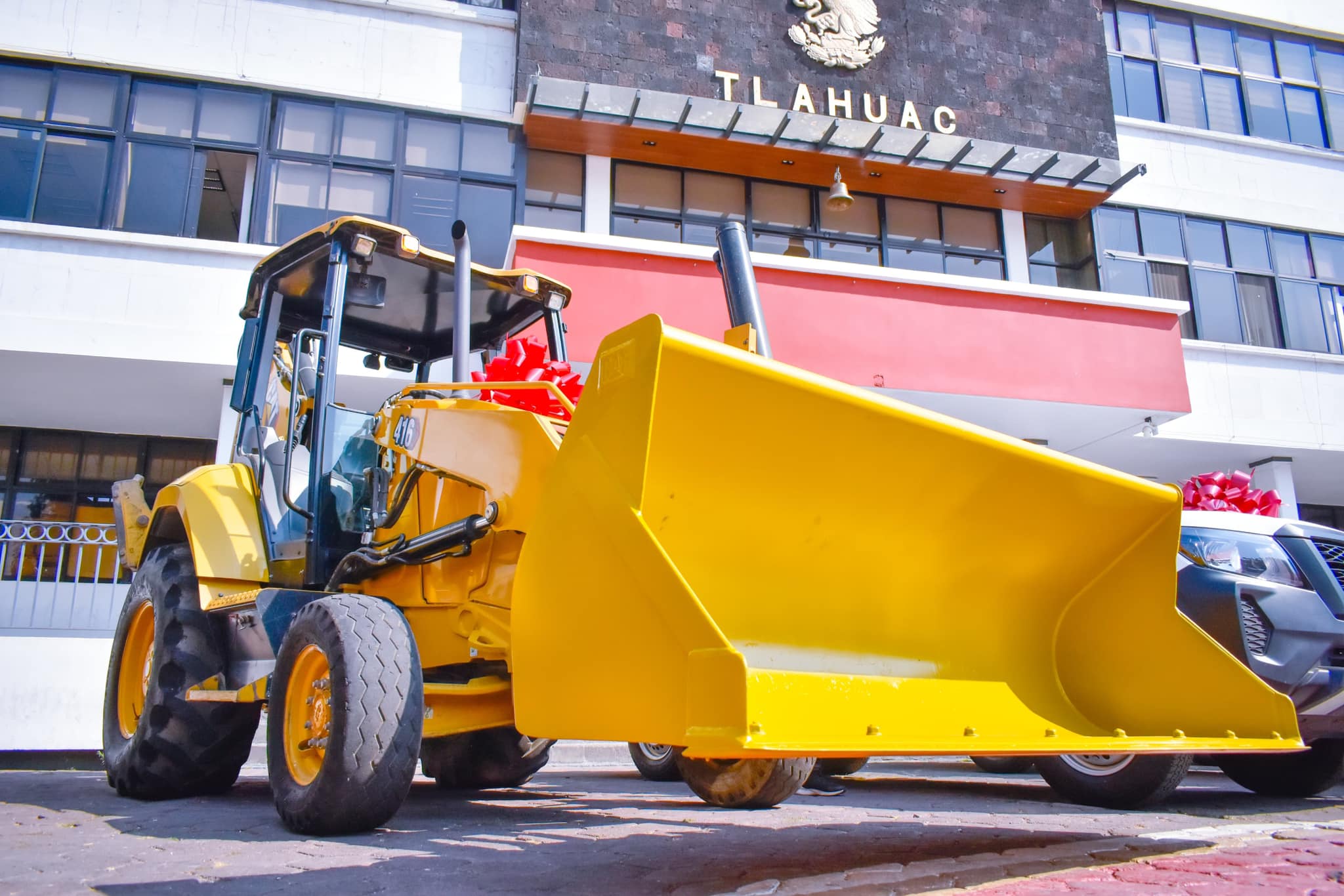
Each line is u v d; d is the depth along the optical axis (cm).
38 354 845
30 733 664
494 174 1027
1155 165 1271
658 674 196
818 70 1107
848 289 945
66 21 946
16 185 912
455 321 348
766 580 243
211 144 961
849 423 229
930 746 206
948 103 1148
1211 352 1164
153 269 883
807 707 226
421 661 302
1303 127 1381
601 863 246
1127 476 278
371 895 207
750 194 1126
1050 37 1206
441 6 1042
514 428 296
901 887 215
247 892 212
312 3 1012
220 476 406
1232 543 416
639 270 886
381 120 1011
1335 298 1305
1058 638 304
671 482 223
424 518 334
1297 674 389
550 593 224
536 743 462
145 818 342
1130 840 289
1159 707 280
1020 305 987
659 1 1069
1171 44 1362
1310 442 1163
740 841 288
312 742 288
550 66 1023
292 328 465
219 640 404
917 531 258
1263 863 250
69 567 991
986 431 251
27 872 237
